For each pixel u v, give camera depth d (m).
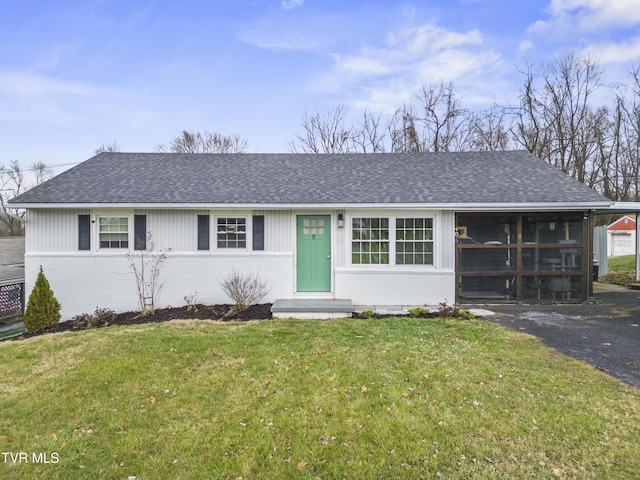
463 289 8.93
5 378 4.62
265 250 9.08
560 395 3.89
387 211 8.91
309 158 11.84
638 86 21.20
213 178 10.01
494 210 8.72
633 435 3.19
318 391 4.11
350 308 7.83
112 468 2.90
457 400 3.85
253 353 5.36
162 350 5.50
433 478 2.74
